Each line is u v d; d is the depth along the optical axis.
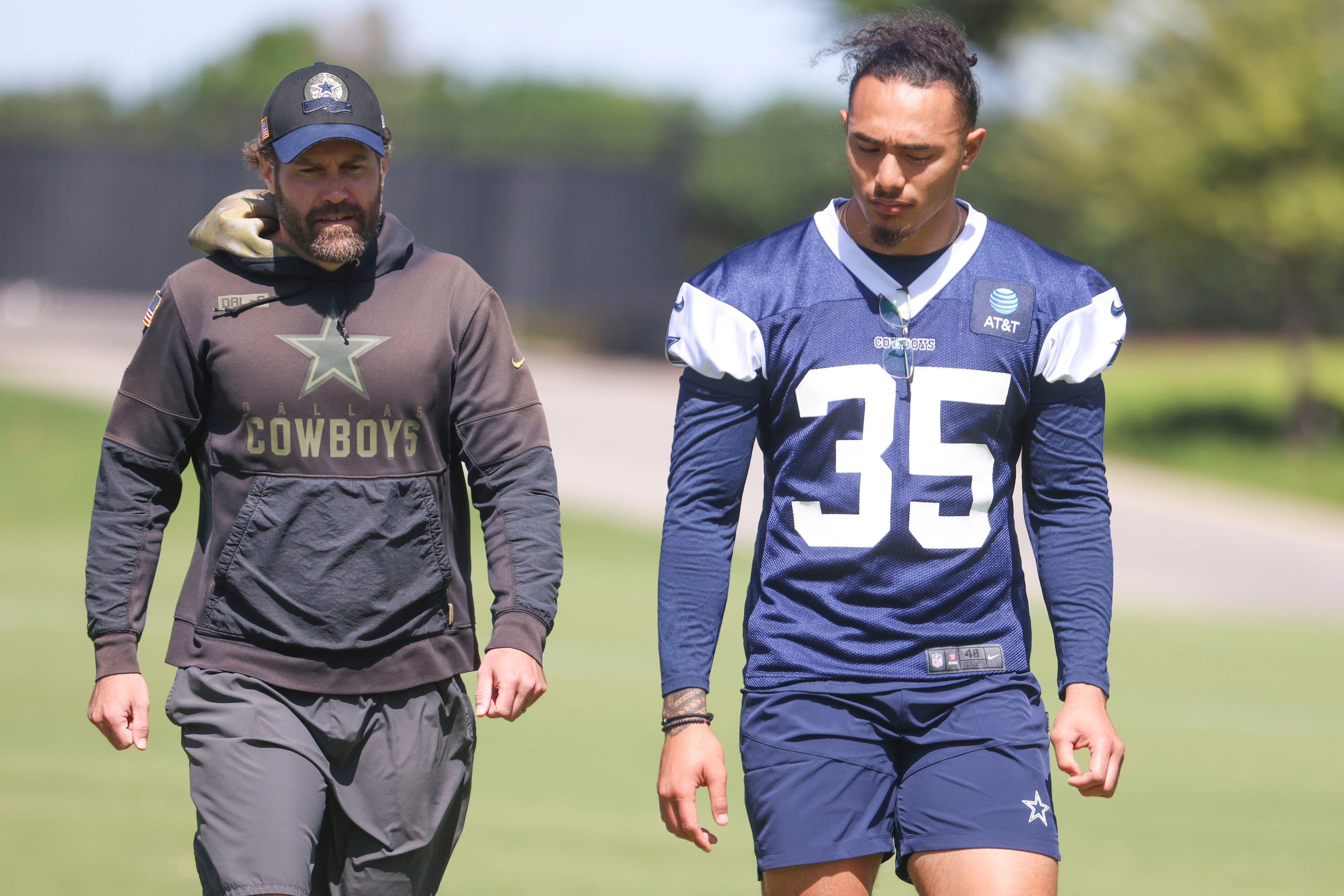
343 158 11.38
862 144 10.34
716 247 177.50
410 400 11.71
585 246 145.12
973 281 10.78
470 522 12.60
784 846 10.54
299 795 11.23
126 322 131.38
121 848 18.89
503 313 12.33
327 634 11.48
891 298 10.72
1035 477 11.16
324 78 11.46
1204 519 82.75
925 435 10.62
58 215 135.00
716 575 11.02
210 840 11.10
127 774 23.33
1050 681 35.66
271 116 11.47
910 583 10.62
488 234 143.12
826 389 10.69
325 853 12.09
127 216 135.75
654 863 19.53
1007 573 10.89
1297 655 43.28
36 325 126.88
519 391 12.19
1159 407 119.00
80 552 57.72
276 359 11.59
